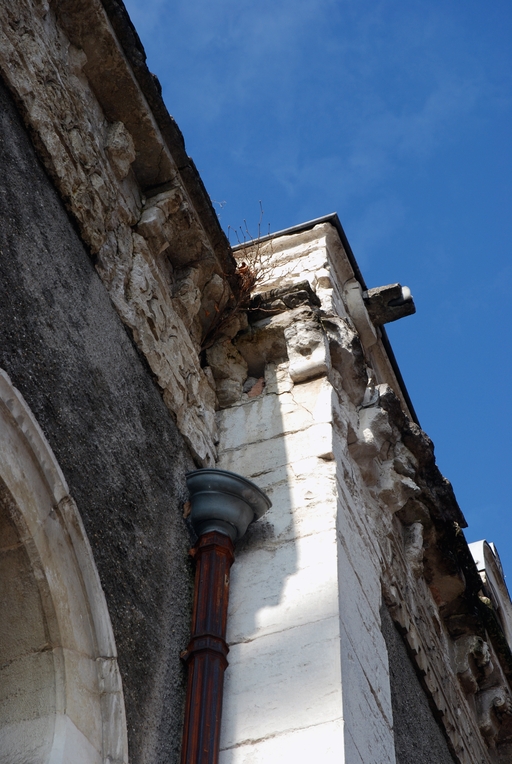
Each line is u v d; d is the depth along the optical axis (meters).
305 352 6.78
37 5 5.18
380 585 6.31
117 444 4.77
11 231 4.34
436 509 7.93
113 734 3.72
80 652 3.78
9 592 3.75
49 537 3.84
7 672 3.68
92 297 5.01
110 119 5.82
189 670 4.70
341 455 6.33
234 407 6.62
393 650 6.37
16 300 4.20
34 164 4.80
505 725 8.68
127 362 5.22
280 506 5.75
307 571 5.28
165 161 6.02
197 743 4.35
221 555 5.20
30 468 3.85
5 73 4.71
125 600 4.38
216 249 6.49
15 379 3.99
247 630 5.02
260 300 7.11
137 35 5.73
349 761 4.32
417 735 6.25
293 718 4.52
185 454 5.71
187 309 6.28
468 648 8.51
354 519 6.08
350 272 8.92
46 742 3.46
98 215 5.22
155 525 4.95
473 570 8.49
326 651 4.80
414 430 7.61
